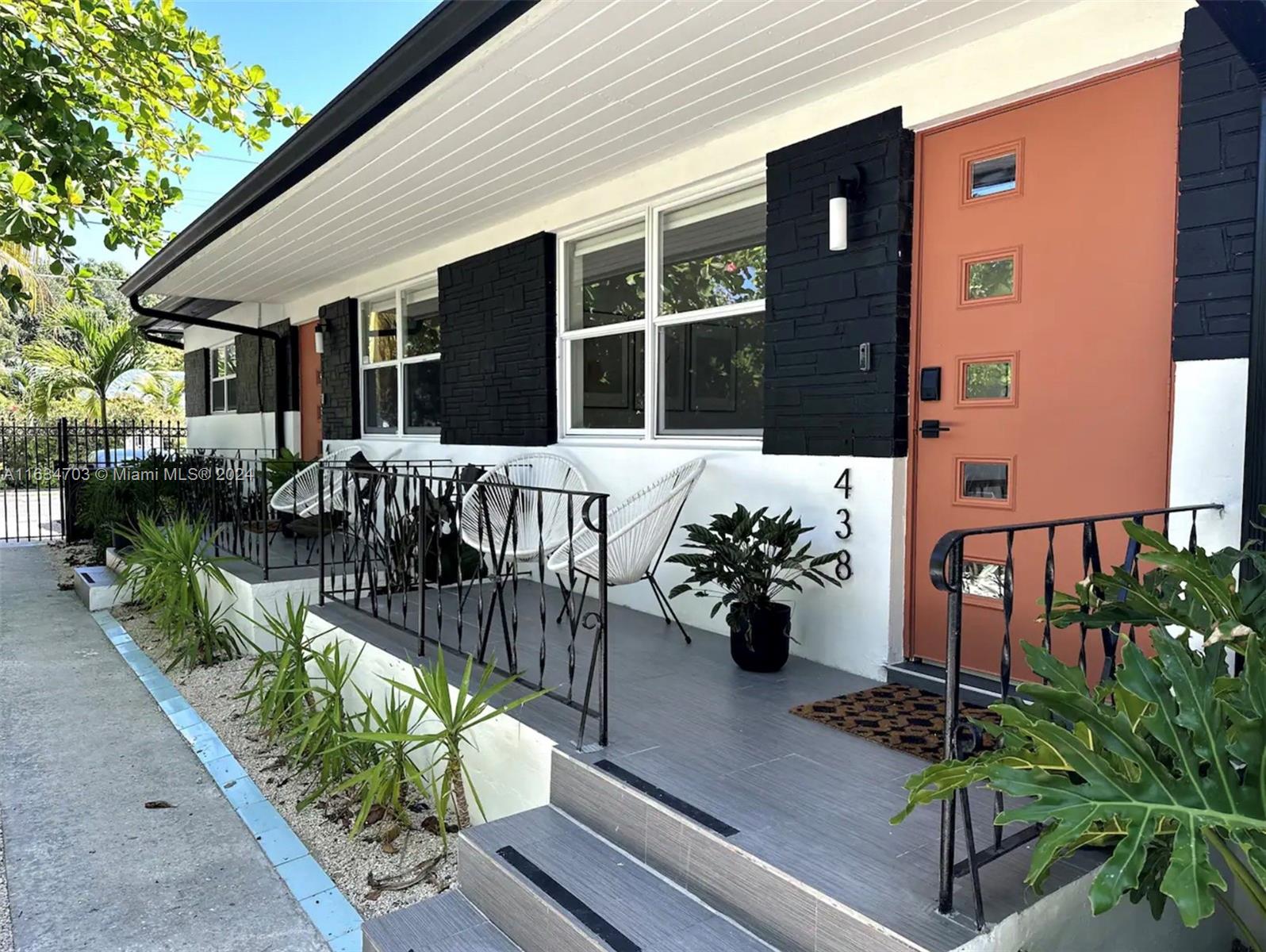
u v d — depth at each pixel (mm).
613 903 1980
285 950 2295
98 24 5902
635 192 4434
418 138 3895
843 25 2820
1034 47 2805
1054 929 1747
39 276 15078
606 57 3045
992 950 1609
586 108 3535
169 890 2592
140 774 3479
